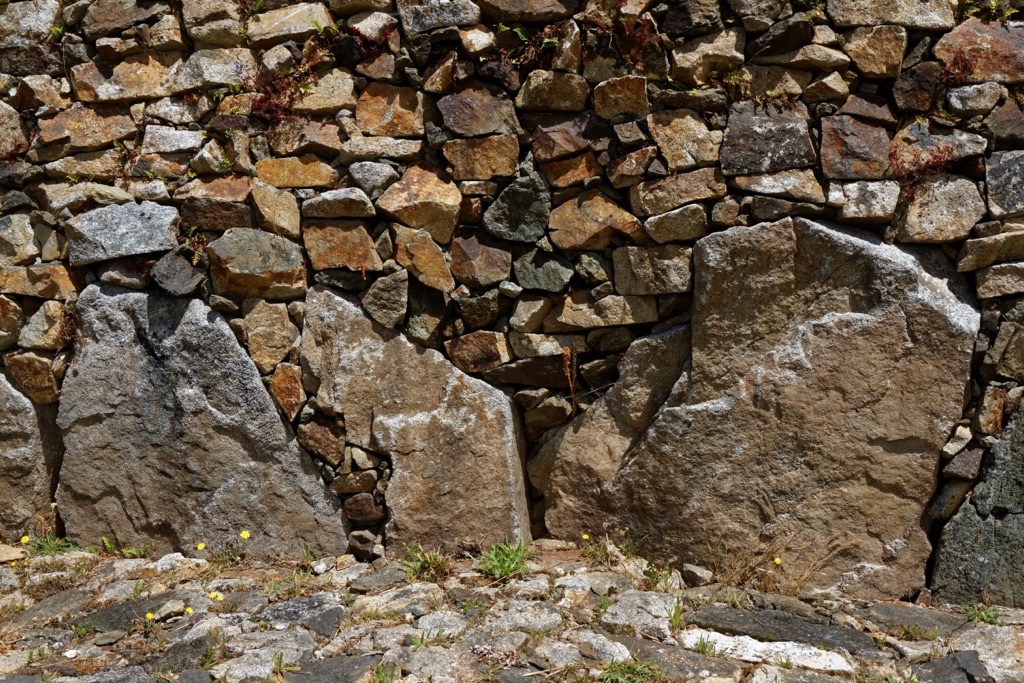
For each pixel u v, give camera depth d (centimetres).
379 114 382
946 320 341
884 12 350
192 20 390
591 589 340
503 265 374
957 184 350
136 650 314
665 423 361
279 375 383
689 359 363
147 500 396
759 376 353
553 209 371
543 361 376
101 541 405
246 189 386
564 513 383
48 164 408
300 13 385
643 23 359
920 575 355
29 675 299
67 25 409
